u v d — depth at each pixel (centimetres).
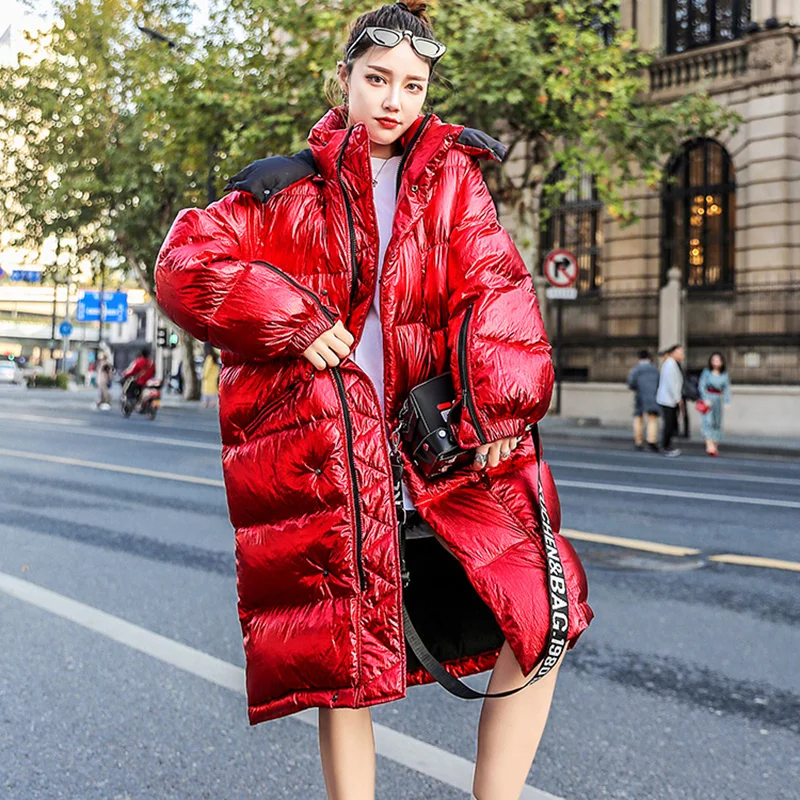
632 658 445
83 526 786
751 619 510
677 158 2305
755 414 2044
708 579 602
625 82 1864
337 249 205
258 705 199
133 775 318
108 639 468
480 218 213
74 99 2983
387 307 205
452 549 200
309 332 192
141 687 402
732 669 429
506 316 203
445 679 201
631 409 2244
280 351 193
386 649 192
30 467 1227
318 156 207
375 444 196
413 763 328
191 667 428
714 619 510
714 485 1119
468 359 198
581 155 1888
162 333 3538
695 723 366
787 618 512
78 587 573
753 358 2103
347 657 190
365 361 208
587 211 2470
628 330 2303
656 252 2328
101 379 3117
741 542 732
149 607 529
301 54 1889
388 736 353
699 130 2119
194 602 540
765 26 2134
